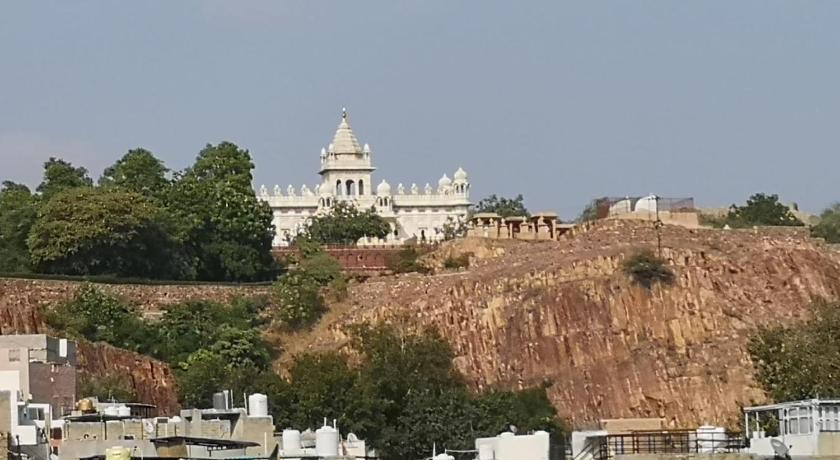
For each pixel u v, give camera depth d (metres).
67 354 141.88
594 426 177.38
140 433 105.44
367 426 183.12
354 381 191.50
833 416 94.06
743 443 101.75
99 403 134.88
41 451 96.44
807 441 91.69
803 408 95.44
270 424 108.88
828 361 168.50
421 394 192.38
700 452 94.69
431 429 181.12
